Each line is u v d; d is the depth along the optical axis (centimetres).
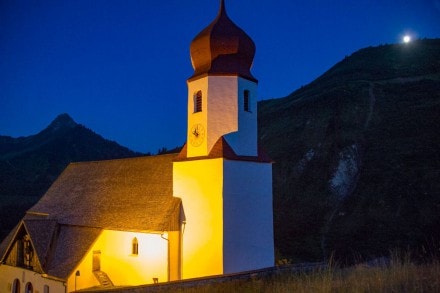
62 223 3672
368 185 6750
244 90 2995
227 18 3128
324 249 5356
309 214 6544
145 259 2964
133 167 3728
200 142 2912
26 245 3603
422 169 6619
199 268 2778
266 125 10894
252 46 3122
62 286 3092
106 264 3247
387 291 1199
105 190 3734
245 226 2827
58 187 4353
